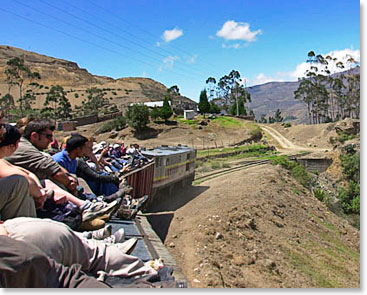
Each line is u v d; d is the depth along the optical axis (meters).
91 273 3.92
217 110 112.00
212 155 55.34
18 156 5.64
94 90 169.25
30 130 6.09
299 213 23.12
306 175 41.25
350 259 17.94
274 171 34.69
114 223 7.89
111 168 11.68
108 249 4.14
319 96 140.62
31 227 3.40
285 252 15.23
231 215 16.47
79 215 5.21
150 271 4.34
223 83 150.38
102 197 7.70
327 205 34.25
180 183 25.03
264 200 21.36
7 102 128.38
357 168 57.88
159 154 19.88
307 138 92.31
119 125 86.06
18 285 2.95
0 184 3.92
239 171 38.41
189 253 12.15
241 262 12.16
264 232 16.58
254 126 95.25
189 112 98.06
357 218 36.00
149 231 8.73
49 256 3.34
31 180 4.70
